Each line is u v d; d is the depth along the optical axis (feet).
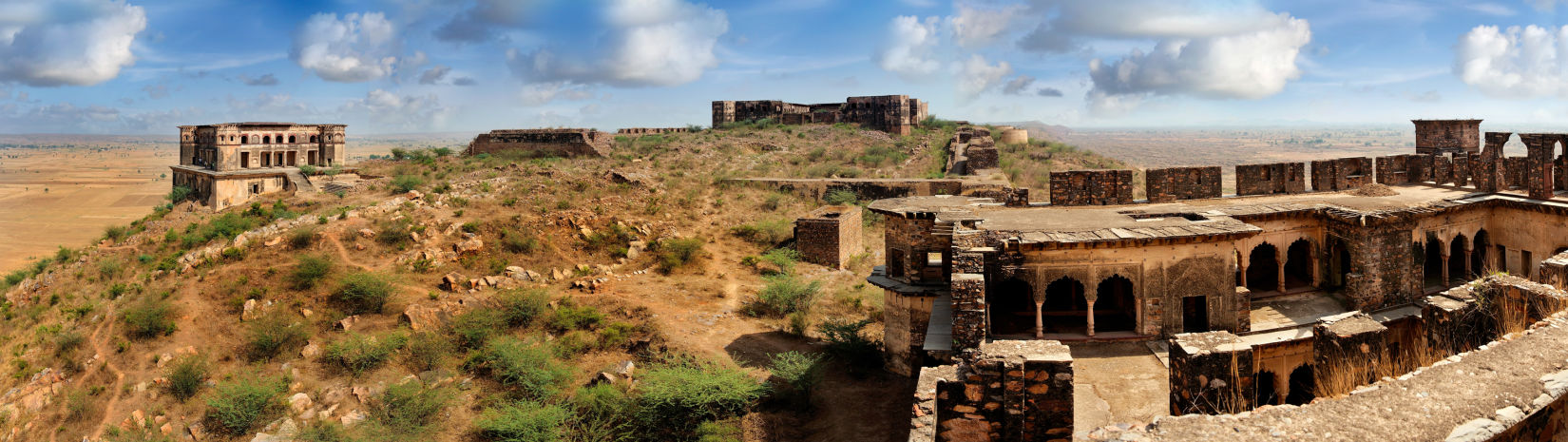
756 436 80.33
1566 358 30.60
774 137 311.88
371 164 246.68
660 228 162.81
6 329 113.60
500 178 191.11
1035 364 40.45
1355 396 28.73
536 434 79.77
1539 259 88.02
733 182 215.10
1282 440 25.99
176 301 112.06
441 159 247.70
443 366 99.96
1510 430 25.86
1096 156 318.45
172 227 165.58
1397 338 77.97
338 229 139.13
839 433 79.56
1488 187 97.30
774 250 159.84
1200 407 42.22
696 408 83.92
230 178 228.22
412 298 119.55
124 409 89.86
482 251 139.13
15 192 539.70
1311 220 85.40
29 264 246.47
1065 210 89.30
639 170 224.33
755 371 96.48
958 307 65.46
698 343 106.32
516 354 98.73
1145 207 89.66
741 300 128.67
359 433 81.15
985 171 239.71
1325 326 44.55
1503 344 32.63
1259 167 98.78
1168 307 72.02
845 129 333.21
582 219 155.74
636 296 128.47
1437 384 29.07
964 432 41.06
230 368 98.78
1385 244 79.97
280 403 88.43
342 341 104.88
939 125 397.80
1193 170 95.76
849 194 207.41
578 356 105.40
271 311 111.75
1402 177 109.50
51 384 96.22
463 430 84.74
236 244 130.93
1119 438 27.14
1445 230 88.69
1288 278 91.50
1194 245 72.02
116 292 118.32
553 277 135.54
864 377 94.12
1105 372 65.31
